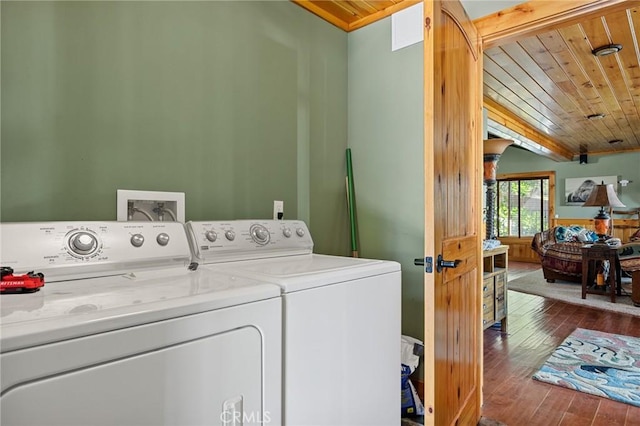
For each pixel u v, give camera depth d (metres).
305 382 1.04
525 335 3.27
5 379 0.56
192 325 0.80
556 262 5.44
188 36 1.66
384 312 1.34
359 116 2.45
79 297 0.83
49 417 0.60
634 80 3.48
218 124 1.77
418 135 2.17
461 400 1.73
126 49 1.46
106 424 0.67
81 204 1.34
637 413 1.99
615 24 2.45
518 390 2.27
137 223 1.25
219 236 1.45
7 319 0.64
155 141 1.54
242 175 1.86
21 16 1.22
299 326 1.03
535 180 8.79
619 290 4.73
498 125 4.59
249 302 0.91
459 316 1.73
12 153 1.20
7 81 1.20
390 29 2.30
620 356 2.75
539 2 1.87
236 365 0.87
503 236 9.04
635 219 7.43
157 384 0.74
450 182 1.61
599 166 7.93
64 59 1.31
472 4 2.07
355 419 1.19
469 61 1.92
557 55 2.91
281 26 2.08
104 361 0.67
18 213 1.21
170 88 1.59
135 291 0.90
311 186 2.23
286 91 2.10
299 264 1.39
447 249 1.53
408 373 1.87
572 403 2.11
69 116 1.32
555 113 4.69
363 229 2.42
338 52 2.44
